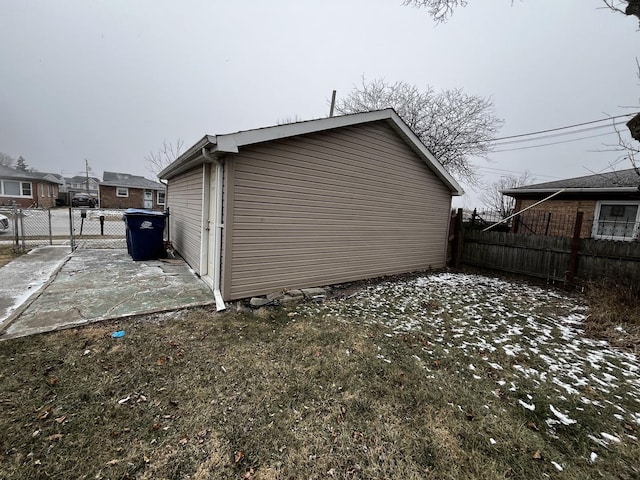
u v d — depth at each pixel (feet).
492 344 11.57
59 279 16.44
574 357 10.73
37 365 8.51
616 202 31.42
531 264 23.20
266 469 5.70
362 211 19.69
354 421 7.09
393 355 10.35
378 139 19.80
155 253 22.76
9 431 6.16
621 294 15.23
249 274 14.99
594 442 6.75
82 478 5.29
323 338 11.31
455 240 27.76
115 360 9.02
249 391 7.97
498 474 5.82
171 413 7.00
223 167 13.88
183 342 10.37
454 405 7.86
